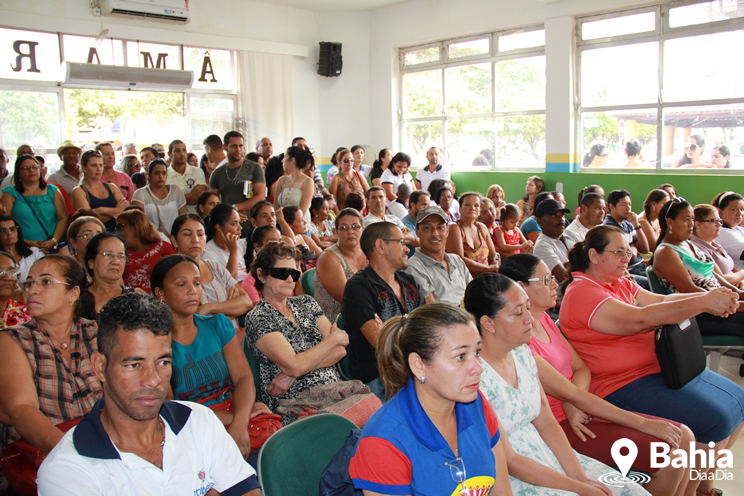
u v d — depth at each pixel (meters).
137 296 1.27
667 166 7.10
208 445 1.39
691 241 3.92
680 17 6.78
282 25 9.07
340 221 3.24
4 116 6.78
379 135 9.90
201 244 2.93
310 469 1.55
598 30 7.41
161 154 6.86
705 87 6.71
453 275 3.27
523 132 8.38
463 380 1.29
